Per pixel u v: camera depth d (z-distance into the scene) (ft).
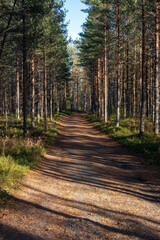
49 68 94.38
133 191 19.99
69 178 24.32
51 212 15.24
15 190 18.85
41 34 47.75
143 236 12.25
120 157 36.45
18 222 13.48
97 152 41.91
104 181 23.22
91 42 105.19
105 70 86.99
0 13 40.40
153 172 26.35
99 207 16.34
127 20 77.15
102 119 99.14
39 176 24.38
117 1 66.13
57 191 19.79
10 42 46.29
